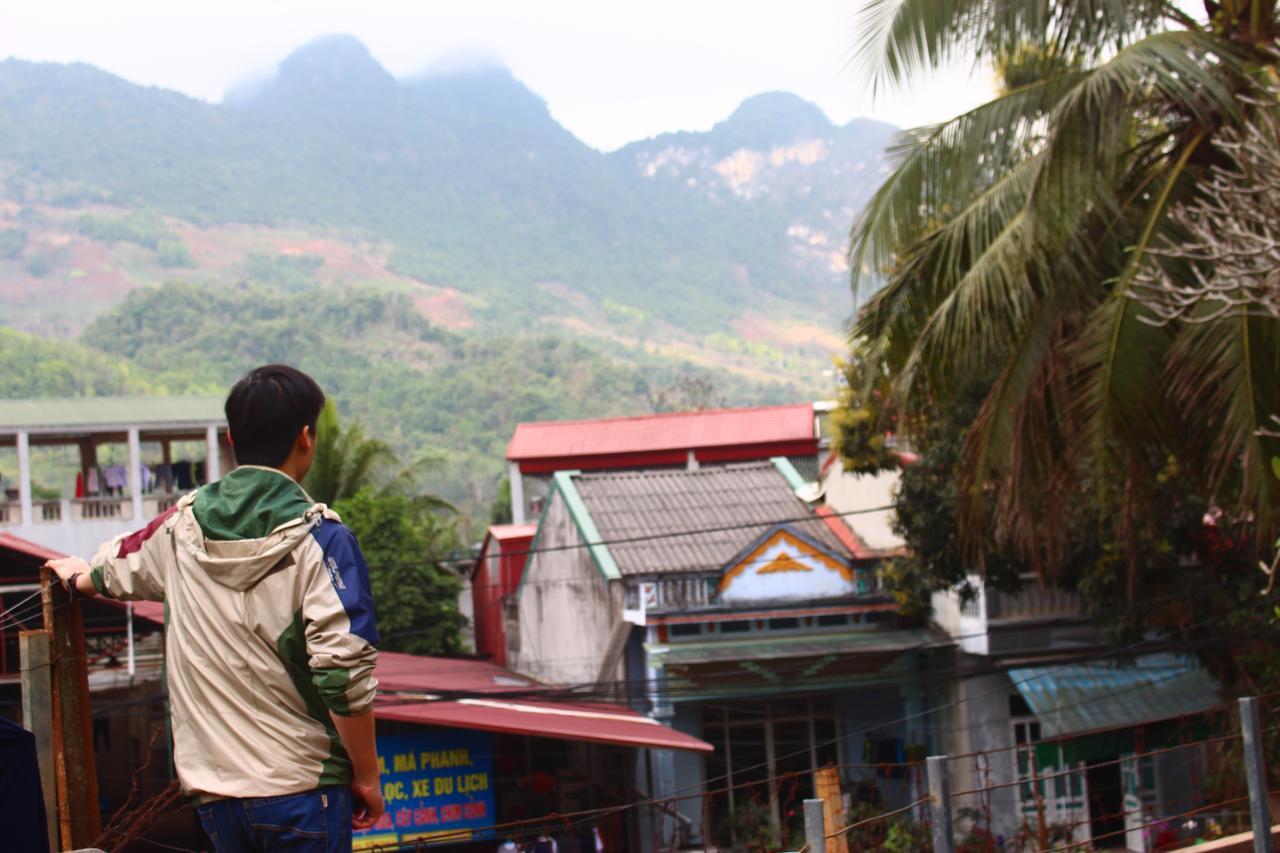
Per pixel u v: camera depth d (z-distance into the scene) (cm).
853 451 1828
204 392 10475
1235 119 1142
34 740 368
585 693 1856
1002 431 1250
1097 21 1214
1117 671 1848
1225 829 1430
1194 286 1166
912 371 1287
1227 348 1113
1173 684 1823
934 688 1928
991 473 1288
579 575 2134
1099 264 1265
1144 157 1297
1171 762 1780
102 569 357
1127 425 1165
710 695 1869
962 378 1384
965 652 1902
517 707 1766
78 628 402
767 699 1950
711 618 1909
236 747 320
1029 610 1869
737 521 2152
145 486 3434
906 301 1320
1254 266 945
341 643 314
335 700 313
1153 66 1089
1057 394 1244
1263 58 1180
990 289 1205
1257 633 1598
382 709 1548
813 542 1967
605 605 2016
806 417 3834
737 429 3847
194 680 325
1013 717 1869
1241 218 980
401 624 2923
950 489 1741
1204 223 1023
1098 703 1811
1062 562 1644
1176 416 1228
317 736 326
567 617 2227
